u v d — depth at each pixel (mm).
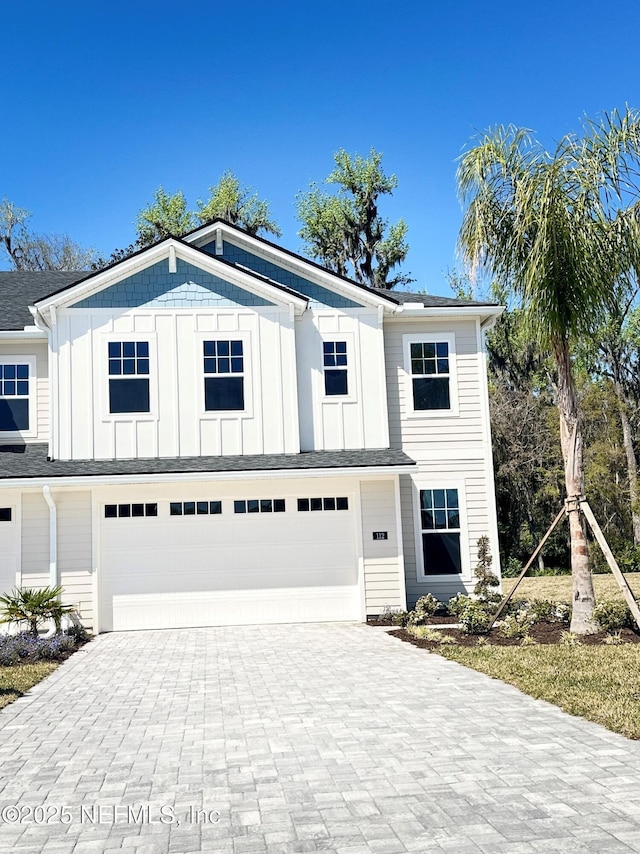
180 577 16203
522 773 5801
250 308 17016
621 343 36188
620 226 12508
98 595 15891
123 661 12172
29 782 6047
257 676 10383
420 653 11875
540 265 12273
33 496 16219
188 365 16750
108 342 16625
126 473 15352
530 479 34188
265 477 15625
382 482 16766
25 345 17781
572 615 13180
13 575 15969
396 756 6379
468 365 18281
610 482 33656
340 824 4957
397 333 18219
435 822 4914
